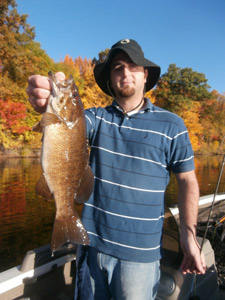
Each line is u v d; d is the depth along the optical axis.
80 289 1.74
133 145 1.70
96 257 1.73
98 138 1.81
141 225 1.64
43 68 24.47
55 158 1.64
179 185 1.78
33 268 2.10
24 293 2.06
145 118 1.76
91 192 1.73
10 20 22.77
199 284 2.19
